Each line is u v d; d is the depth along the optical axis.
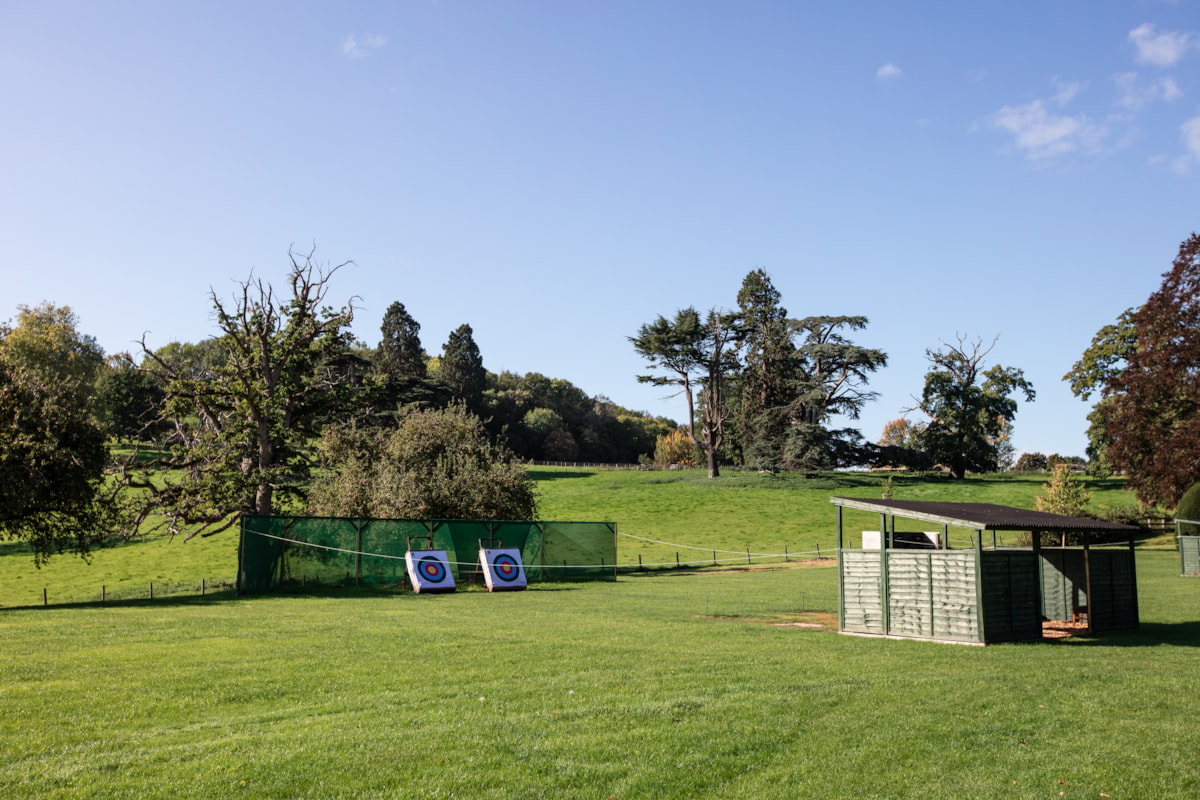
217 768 8.21
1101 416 74.56
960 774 8.46
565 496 85.25
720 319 90.50
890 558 18.52
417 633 17.20
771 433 92.25
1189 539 36.75
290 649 14.86
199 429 42.28
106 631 17.12
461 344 122.56
